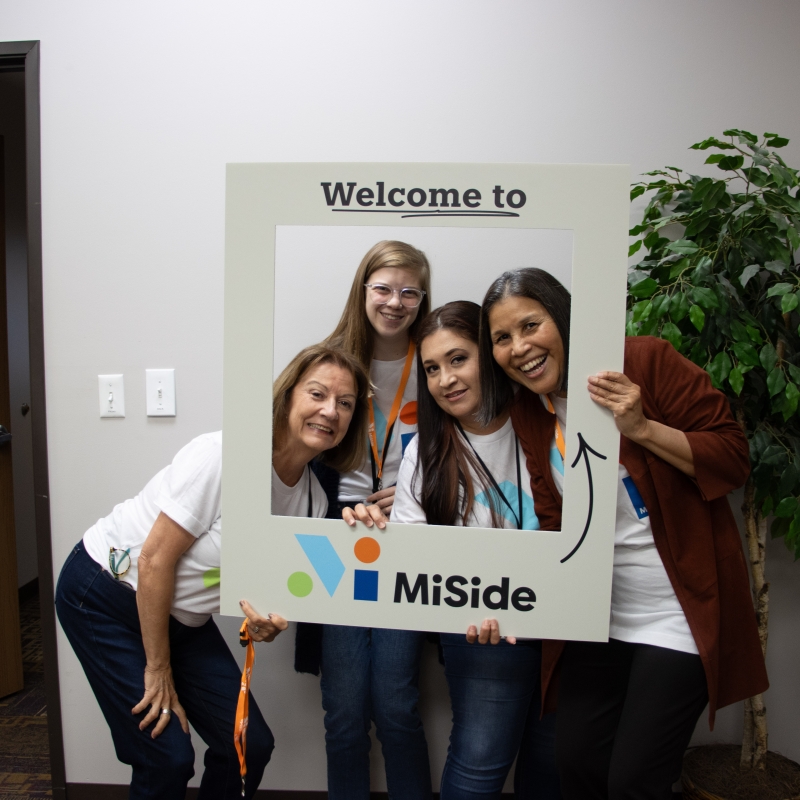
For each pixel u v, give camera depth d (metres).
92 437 1.47
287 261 0.92
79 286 1.45
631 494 1.00
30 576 2.76
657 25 1.38
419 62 1.38
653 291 1.17
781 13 1.37
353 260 0.92
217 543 1.06
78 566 1.13
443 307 0.93
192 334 1.44
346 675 1.20
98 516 1.48
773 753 1.41
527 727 1.27
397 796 1.24
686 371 1.02
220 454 1.05
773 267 1.14
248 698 1.09
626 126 1.39
